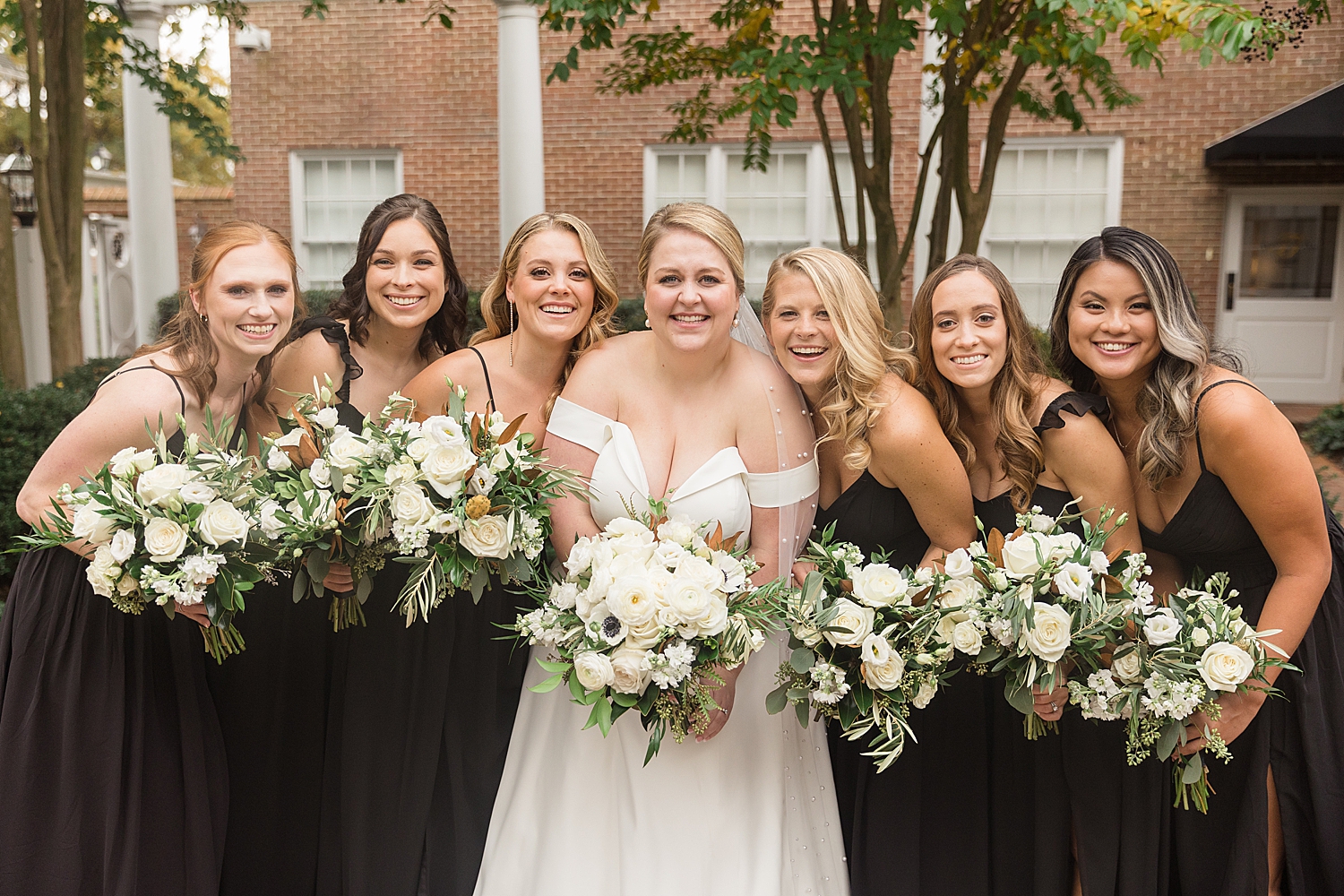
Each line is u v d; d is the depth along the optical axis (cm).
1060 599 196
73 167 587
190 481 206
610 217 1023
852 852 238
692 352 223
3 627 226
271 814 249
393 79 1046
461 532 207
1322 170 942
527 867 236
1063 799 227
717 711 227
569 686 197
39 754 218
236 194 1079
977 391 228
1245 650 200
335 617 235
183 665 228
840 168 991
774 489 230
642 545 202
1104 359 218
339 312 273
